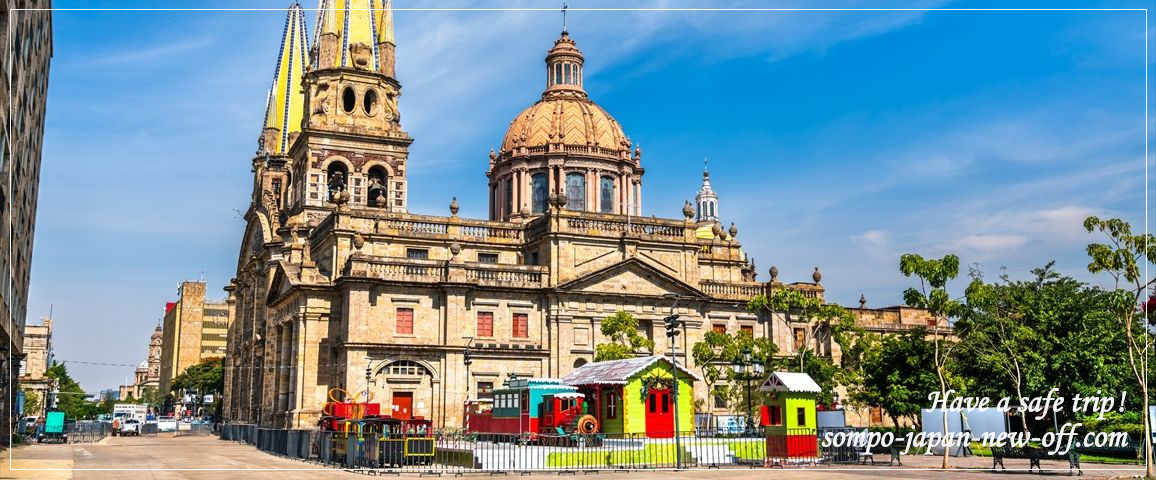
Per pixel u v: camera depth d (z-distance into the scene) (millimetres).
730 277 84375
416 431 45344
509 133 96750
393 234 74625
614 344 67438
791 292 69750
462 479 38656
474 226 77562
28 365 168000
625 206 93312
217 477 38938
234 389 102562
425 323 71188
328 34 89500
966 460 50094
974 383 60062
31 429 87688
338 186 86875
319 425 57312
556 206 75312
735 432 58625
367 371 65688
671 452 47312
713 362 71938
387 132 88438
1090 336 57281
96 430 97062
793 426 47500
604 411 54062
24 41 42375
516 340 73125
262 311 90562
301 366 70812
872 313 88062
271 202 94062
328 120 87250
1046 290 63031
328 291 72312
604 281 75375
